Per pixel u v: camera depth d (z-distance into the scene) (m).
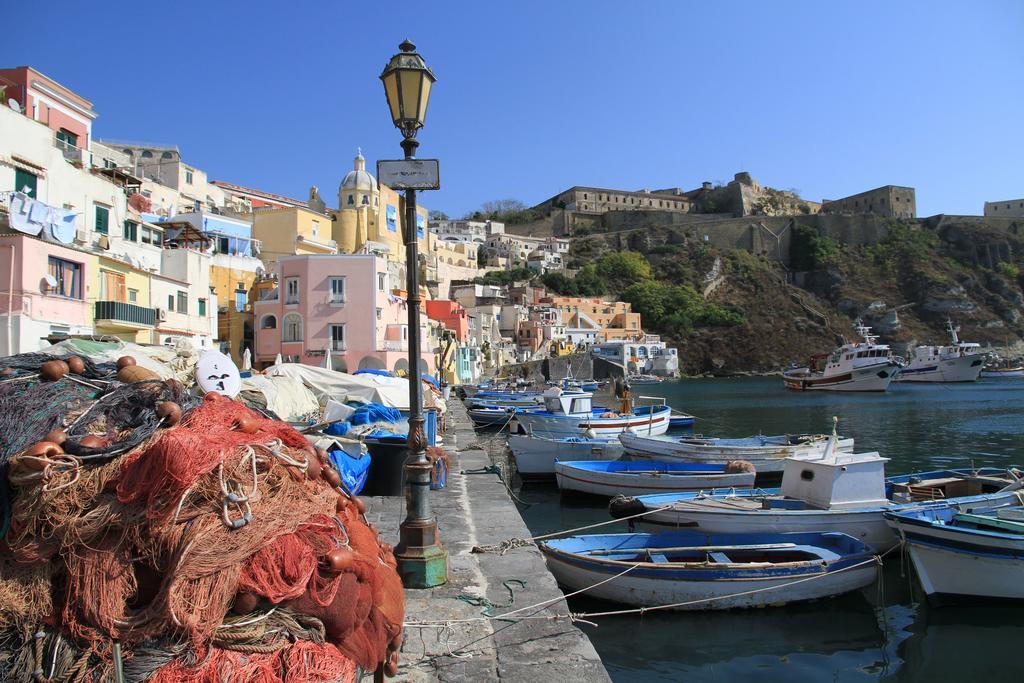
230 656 3.14
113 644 3.07
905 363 123.00
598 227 178.88
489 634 6.38
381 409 19.44
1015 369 121.75
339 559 3.50
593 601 10.80
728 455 21.77
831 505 12.96
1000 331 139.75
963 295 144.88
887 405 60.62
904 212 179.12
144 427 3.73
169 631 3.09
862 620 10.74
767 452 21.86
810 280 161.75
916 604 11.32
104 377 4.72
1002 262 152.75
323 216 66.00
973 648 9.81
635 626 10.26
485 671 5.70
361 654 3.76
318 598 3.43
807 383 89.38
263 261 58.75
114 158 57.31
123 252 31.12
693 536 11.72
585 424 28.48
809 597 10.47
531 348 103.81
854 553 11.18
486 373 90.00
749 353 140.25
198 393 6.89
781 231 170.75
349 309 46.47
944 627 10.50
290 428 4.22
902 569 12.10
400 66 7.22
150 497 3.26
